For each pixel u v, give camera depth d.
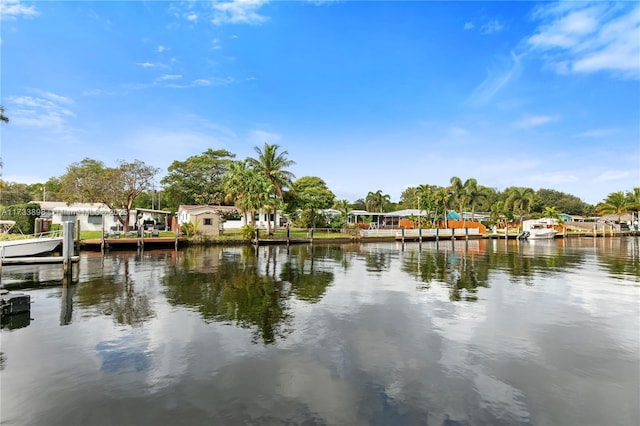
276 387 6.64
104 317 10.95
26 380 6.84
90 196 37.81
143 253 29.84
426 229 55.19
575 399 6.32
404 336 9.43
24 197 55.91
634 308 12.37
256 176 43.03
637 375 7.26
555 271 21.47
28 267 20.81
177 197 68.38
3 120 24.02
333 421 5.59
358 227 51.81
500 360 7.94
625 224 82.88
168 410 5.87
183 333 9.52
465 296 14.18
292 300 13.31
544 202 112.75
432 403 6.13
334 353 8.26
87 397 6.25
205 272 19.84
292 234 47.59
